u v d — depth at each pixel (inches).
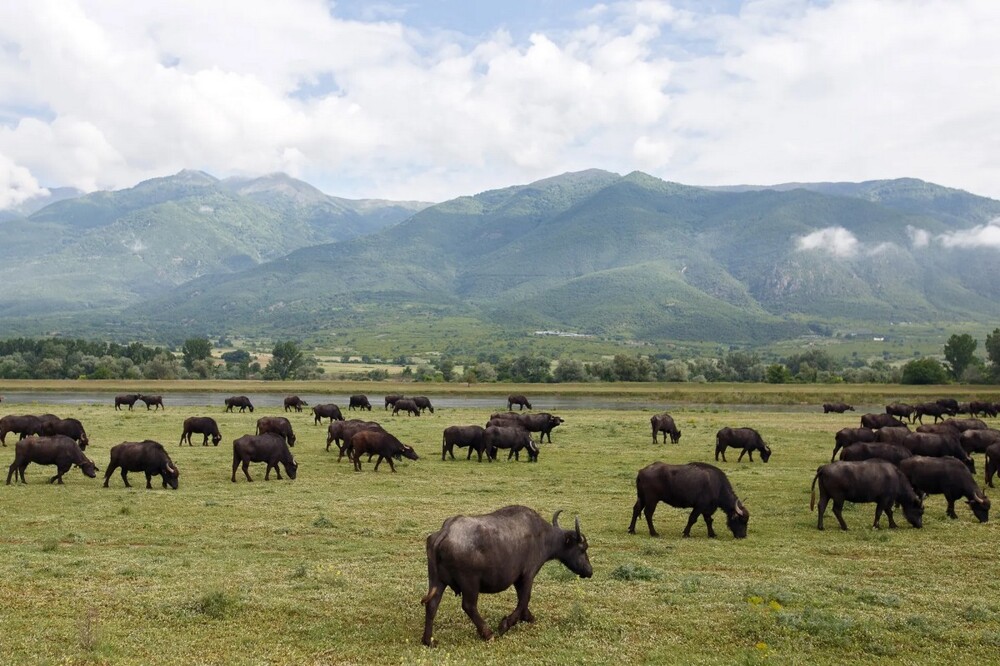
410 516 885.2
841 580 619.8
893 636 474.6
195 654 431.5
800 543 772.6
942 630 484.4
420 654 435.5
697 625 495.2
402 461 1435.8
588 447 1680.6
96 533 776.3
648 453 1571.1
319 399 3821.4
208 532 789.2
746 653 445.4
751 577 629.6
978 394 3971.5
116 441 1660.9
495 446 1430.9
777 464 1419.8
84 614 493.4
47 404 3075.8
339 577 591.8
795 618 497.0
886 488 842.8
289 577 599.2
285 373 6294.3
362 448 1295.5
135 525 818.2
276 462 1190.3
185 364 6648.6
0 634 450.3
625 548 750.5
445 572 458.3
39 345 6560.0
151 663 415.5
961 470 903.1
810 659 440.8
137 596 534.0
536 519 506.3
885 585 605.0
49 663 407.8
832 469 849.5
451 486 1126.4
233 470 1162.0
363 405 2933.1
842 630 480.4
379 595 552.7
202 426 1622.8
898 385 4687.5
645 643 462.6
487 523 472.1
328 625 486.0
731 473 1279.5
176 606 512.4
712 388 4458.7
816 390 4195.4
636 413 2859.3
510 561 473.1
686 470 798.5
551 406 3440.0
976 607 532.7
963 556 712.4
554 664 425.7
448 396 4200.3
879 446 1106.1
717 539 794.2
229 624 485.4
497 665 422.3
